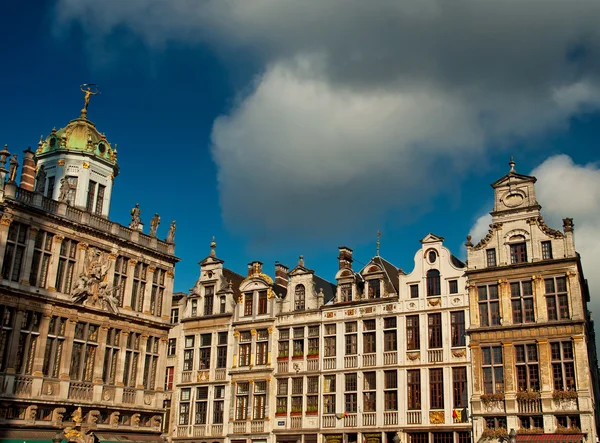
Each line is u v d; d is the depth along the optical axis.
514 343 45.25
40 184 50.81
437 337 48.12
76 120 52.88
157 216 53.97
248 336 56.25
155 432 51.16
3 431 40.66
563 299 44.56
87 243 47.72
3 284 41.88
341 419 49.75
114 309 48.78
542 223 46.47
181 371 58.25
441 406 46.56
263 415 53.19
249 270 58.78
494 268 47.06
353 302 52.00
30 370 43.09
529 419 43.56
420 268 50.12
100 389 47.03
